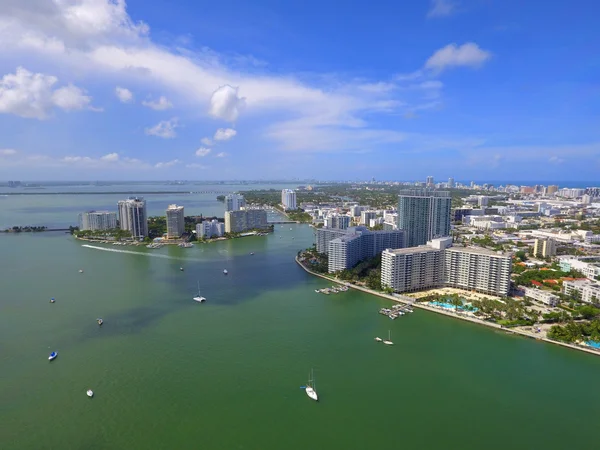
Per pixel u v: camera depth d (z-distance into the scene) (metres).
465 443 194.00
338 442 193.50
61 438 194.38
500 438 197.75
